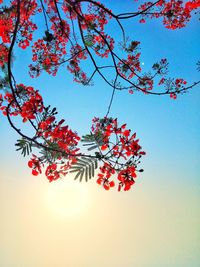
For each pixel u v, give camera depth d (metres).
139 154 4.45
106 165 4.46
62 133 4.50
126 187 4.44
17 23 3.87
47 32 5.86
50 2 7.53
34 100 4.39
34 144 4.38
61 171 4.59
